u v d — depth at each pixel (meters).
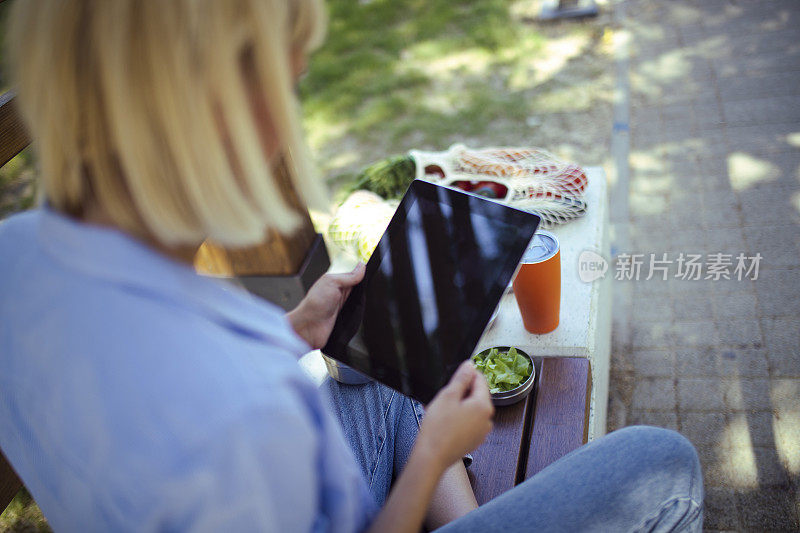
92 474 0.64
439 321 1.16
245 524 0.60
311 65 4.67
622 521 0.95
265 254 2.00
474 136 3.62
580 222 2.11
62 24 0.57
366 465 1.28
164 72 0.55
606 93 3.75
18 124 1.50
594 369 1.71
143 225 0.66
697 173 3.05
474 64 4.31
